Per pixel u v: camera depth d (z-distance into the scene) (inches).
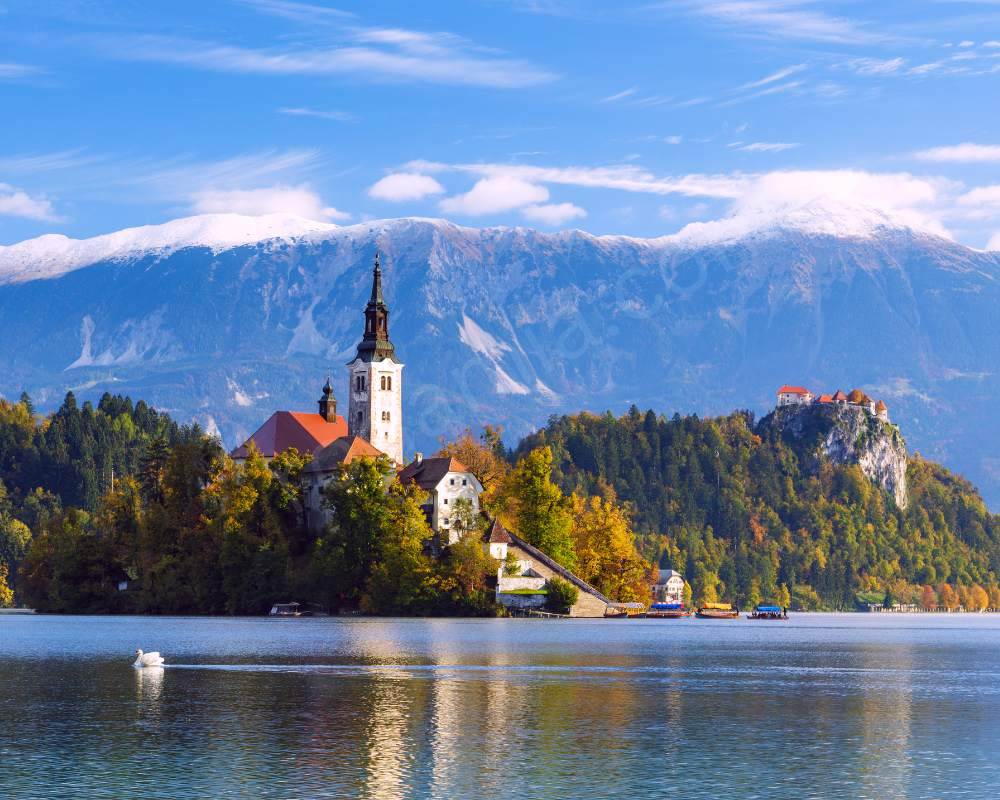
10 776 3307.1
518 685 5206.7
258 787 3198.8
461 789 3191.4
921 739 3909.9
